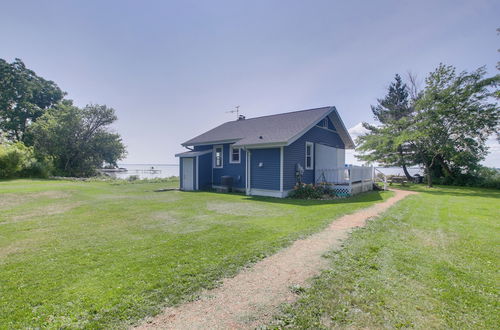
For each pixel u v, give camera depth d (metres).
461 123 16.91
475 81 16.28
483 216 6.99
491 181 17.06
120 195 12.30
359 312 2.43
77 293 2.77
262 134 13.16
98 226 5.92
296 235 5.01
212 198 11.20
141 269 3.42
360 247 4.31
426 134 17.06
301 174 12.41
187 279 3.13
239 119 19.75
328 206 8.70
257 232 5.29
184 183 15.95
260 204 9.33
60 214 7.36
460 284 2.99
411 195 12.41
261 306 2.55
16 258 3.83
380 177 20.95
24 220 6.56
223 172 15.32
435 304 2.56
